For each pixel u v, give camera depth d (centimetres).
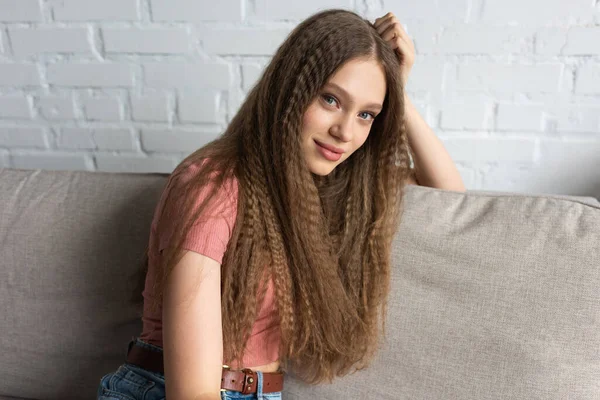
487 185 146
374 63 88
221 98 147
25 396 119
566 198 109
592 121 137
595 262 94
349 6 135
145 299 101
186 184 90
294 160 90
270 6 137
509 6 131
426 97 140
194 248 84
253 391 98
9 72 151
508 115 139
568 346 93
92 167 158
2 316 116
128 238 113
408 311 100
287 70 90
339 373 103
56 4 143
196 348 82
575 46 131
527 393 94
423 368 99
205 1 139
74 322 115
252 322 94
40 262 114
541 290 95
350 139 90
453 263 99
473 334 97
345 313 100
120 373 99
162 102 149
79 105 152
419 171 120
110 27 144
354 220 104
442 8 133
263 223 93
